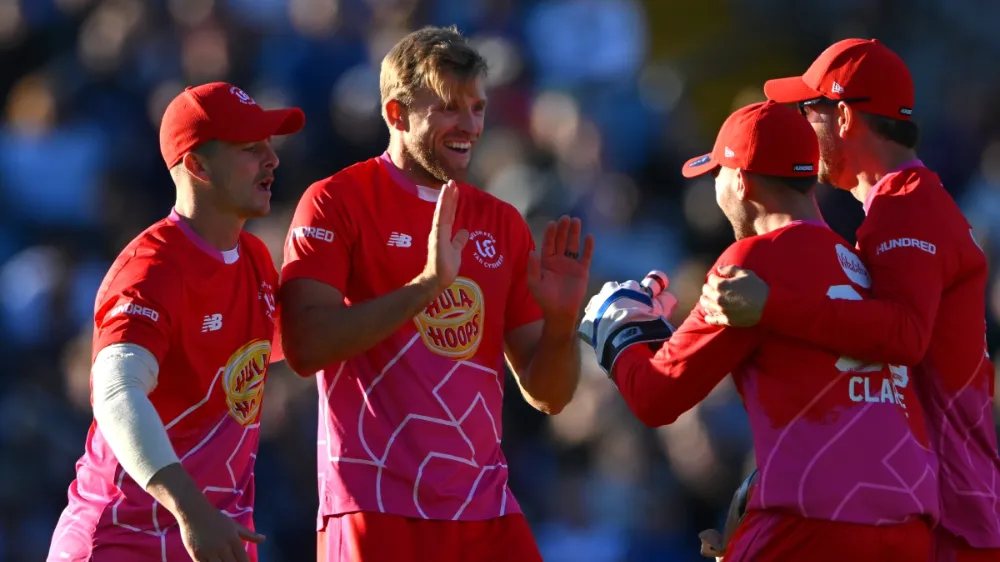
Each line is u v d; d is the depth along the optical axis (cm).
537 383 1944
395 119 1870
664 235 4184
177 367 1744
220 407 1783
